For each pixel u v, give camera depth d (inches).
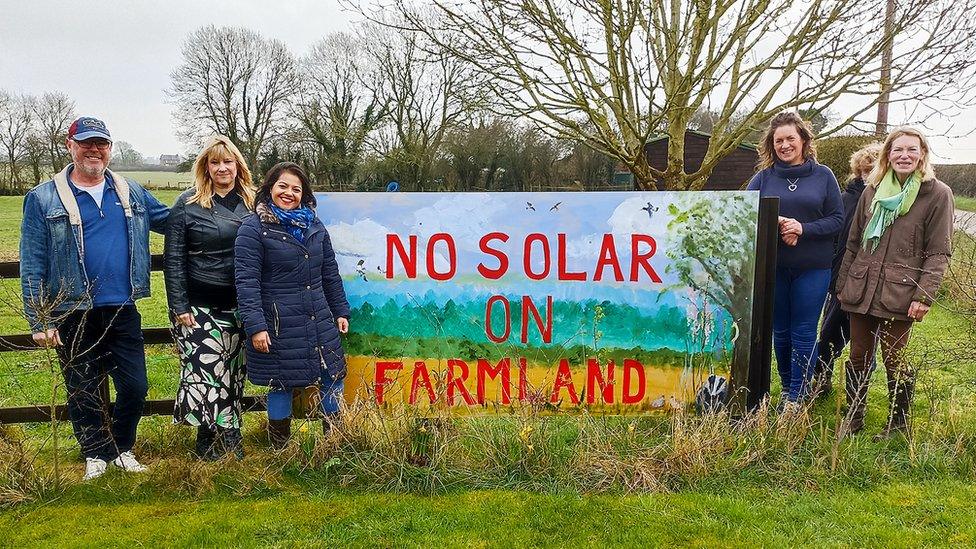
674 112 326.3
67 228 134.9
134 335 146.6
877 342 157.9
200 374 145.2
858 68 290.8
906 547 116.7
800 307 170.2
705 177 349.7
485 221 157.8
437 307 160.6
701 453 142.3
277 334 140.6
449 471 142.2
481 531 123.2
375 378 163.0
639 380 159.2
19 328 331.3
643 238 155.6
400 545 119.2
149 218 149.7
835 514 127.4
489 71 333.4
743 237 152.8
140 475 144.0
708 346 156.6
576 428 158.9
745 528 122.7
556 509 130.1
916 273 149.7
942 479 140.3
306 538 121.9
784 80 315.9
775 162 175.2
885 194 151.5
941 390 188.5
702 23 289.6
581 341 158.9
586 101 327.9
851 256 163.5
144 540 121.3
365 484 141.1
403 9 329.7
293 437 149.5
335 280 152.9
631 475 140.0
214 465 145.3
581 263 157.2
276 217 140.2
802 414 150.8
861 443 153.5
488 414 161.6
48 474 143.5
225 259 144.9
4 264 152.8
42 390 215.8
